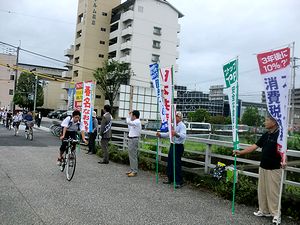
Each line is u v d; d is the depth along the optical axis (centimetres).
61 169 902
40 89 5966
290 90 531
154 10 5012
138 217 547
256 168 993
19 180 761
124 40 5025
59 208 568
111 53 5269
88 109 1275
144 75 4925
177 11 5222
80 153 1302
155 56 5047
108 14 5291
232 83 618
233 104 620
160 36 5075
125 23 5028
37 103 5897
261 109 6072
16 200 601
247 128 3188
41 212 541
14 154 1169
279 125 548
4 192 650
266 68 559
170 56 5175
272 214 566
